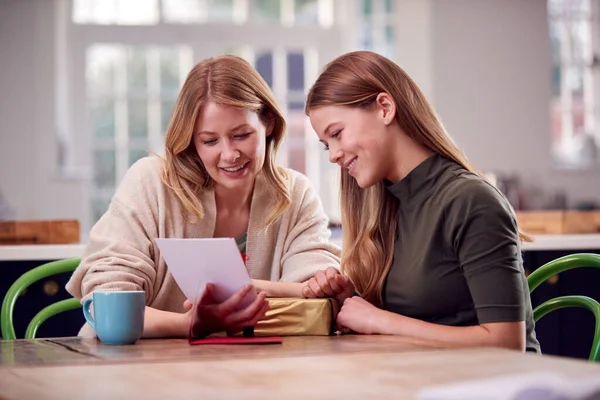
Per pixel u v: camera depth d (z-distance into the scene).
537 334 3.63
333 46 7.52
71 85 7.28
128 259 2.16
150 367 1.37
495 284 1.78
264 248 2.39
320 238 2.44
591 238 3.63
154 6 7.37
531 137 7.63
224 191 2.34
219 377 1.24
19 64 7.03
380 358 1.38
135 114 7.36
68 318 3.41
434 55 7.48
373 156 1.99
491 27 7.57
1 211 6.81
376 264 2.08
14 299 2.47
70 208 7.00
